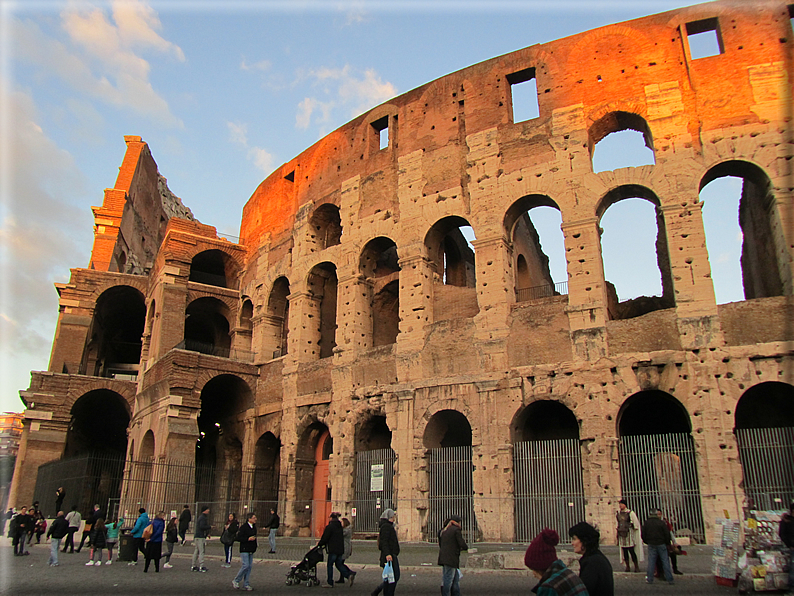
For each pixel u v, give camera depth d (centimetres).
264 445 4538
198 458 5481
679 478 2844
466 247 5069
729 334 2883
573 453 3116
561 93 3619
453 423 3784
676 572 1972
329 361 4147
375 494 3603
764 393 3116
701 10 3416
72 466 4450
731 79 3241
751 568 1658
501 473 3178
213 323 5747
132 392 5753
